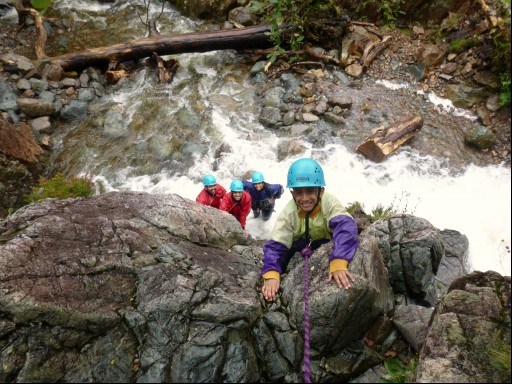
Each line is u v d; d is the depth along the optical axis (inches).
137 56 356.5
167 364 106.3
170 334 110.8
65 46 374.6
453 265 185.9
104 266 124.6
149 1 422.6
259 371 111.5
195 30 391.9
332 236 116.7
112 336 111.7
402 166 277.1
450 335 102.5
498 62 302.0
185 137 306.2
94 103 329.1
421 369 98.4
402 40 347.3
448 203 257.3
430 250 143.3
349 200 259.8
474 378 94.0
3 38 365.4
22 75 327.6
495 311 105.3
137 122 318.0
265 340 114.5
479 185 265.7
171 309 114.3
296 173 108.1
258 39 358.0
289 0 325.4
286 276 126.0
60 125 315.6
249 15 382.9
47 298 112.3
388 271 145.4
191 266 127.9
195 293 118.1
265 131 306.7
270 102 318.7
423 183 269.0
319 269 116.0
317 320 110.4
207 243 154.1
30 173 282.0
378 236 151.6
